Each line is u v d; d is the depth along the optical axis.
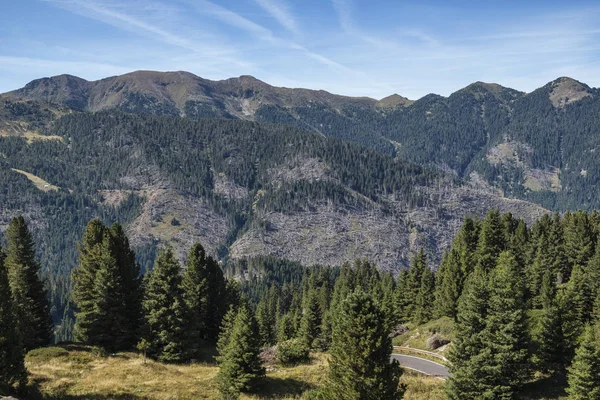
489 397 38.47
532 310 63.22
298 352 54.44
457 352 41.78
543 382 46.62
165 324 51.47
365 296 25.42
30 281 56.44
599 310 57.88
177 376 43.94
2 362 30.33
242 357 40.28
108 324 52.97
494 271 64.69
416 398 39.59
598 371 39.25
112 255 56.66
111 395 35.47
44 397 33.34
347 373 24.75
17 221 56.06
